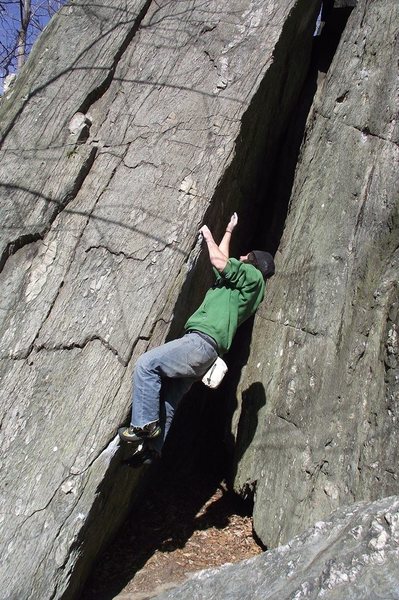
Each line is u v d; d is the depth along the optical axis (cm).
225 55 521
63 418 390
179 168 471
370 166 500
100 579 426
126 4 549
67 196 460
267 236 616
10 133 492
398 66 517
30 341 411
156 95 507
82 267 438
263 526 456
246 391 532
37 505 365
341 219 501
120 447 390
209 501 537
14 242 443
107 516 420
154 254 439
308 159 552
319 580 248
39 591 346
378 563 246
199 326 405
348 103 538
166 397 403
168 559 451
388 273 449
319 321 480
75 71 514
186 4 554
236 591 280
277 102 588
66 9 554
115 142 487
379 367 415
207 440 598
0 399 394
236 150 488
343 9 659
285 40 545
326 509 412
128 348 410
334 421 436
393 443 380
